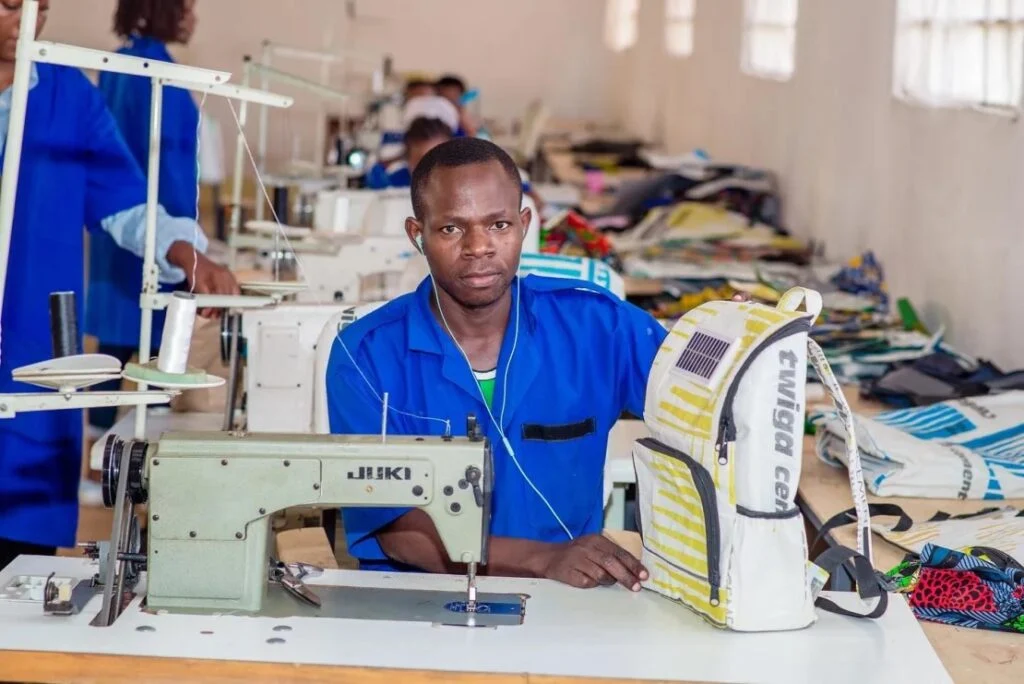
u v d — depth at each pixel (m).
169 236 2.81
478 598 1.77
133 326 4.04
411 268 3.53
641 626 1.69
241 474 1.68
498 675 1.55
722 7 7.54
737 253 5.17
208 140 6.67
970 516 2.48
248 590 1.71
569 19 11.14
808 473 2.80
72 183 2.66
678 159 6.38
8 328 2.55
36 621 1.67
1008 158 3.54
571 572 1.82
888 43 4.61
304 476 1.69
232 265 3.45
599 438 2.07
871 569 1.71
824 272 4.70
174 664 1.57
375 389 1.96
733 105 7.25
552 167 8.49
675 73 8.96
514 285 2.00
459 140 1.83
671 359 1.76
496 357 1.99
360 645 1.62
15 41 2.34
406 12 10.97
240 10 10.55
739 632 1.68
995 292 3.63
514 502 2.05
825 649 1.64
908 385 3.34
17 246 2.55
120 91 4.08
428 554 1.96
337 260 3.51
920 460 2.65
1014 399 3.05
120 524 1.69
